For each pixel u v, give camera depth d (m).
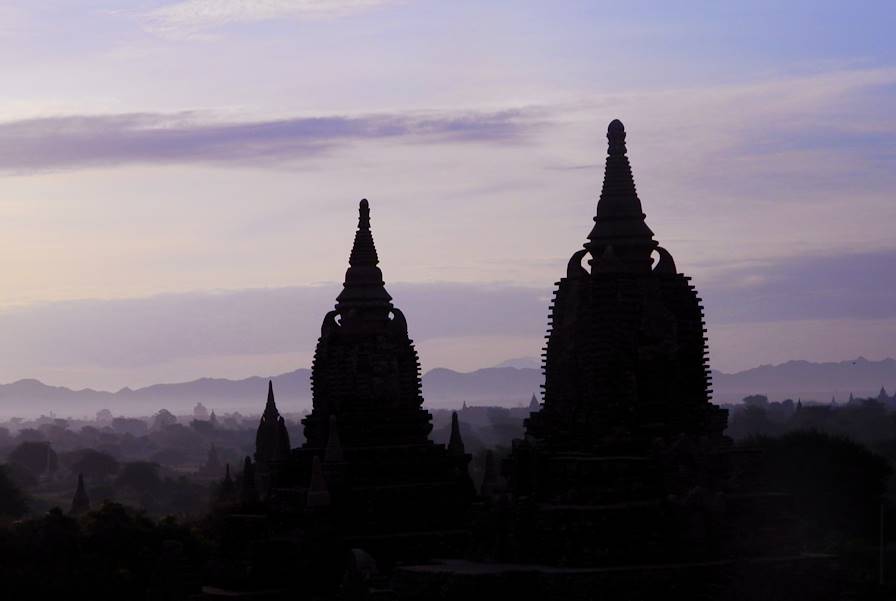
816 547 150.38
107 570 176.00
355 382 156.62
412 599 118.50
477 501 151.12
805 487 185.25
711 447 123.31
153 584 159.12
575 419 126.44
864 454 193.88
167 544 158.62
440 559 135.88
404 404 158.88
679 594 116.94
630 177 130.38
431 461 155.75
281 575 149.00
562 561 118.38
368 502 150.12
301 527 149.25
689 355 127.00
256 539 155.25
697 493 119.81
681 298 127.75
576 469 122.00
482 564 121.25
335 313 159.75
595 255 129.75
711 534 120.19
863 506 184.25
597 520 118.25
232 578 151.88
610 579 115.88
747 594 117.31
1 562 176.50
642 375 125.31
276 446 159.50
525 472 125.75
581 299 127.88
